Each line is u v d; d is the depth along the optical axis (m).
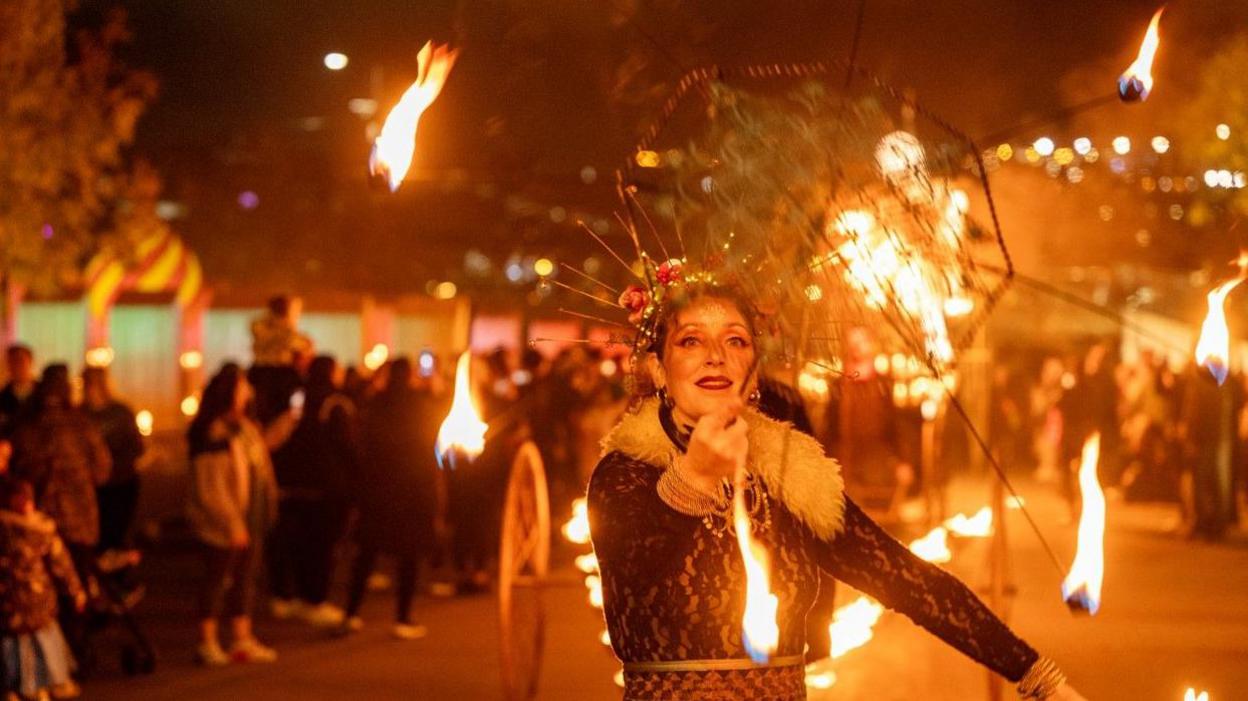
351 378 16.36
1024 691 3.80
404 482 12.14
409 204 43.19
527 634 11.85
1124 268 28.14
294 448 12.97
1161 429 22.00
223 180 45.38
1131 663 10.38
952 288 4.29
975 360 20.89
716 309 3.90
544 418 17.05
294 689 10.08
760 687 3.71
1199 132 20.25
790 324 4.09
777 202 4.06
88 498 10.34
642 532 3.69
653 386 3.96
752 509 3.78
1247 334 19.34
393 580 15.79
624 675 3.82
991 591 7.79
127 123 20.95
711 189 4.10
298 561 13.05
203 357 34.38
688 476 3.65
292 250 46.00
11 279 21.44
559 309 4.21
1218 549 17.00
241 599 11.23
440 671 10.67
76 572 10.27
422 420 12.16
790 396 5.12
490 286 43.09
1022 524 19.53
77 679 10.38
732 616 3.69
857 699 9.24
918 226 4.22
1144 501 21.91
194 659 11.14
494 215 40.78
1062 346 30.33
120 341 32.59
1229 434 17.81
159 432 33.38
